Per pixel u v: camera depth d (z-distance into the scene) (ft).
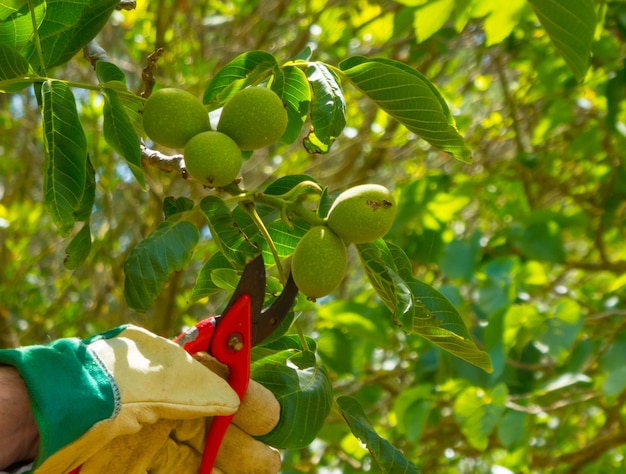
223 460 4.57
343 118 5.22
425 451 14.46
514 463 11.73
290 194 5.05
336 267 4.74
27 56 5.64
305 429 4.69
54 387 3.63
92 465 4.12
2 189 18.78
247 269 4.60
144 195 16.37
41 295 16.74
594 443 13.28
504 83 16.07
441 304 5.27
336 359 12.61
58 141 5.16
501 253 13.43
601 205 14.53
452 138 5.36
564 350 10.69
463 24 9.43
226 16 15.90
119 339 4.05
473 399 10.94
